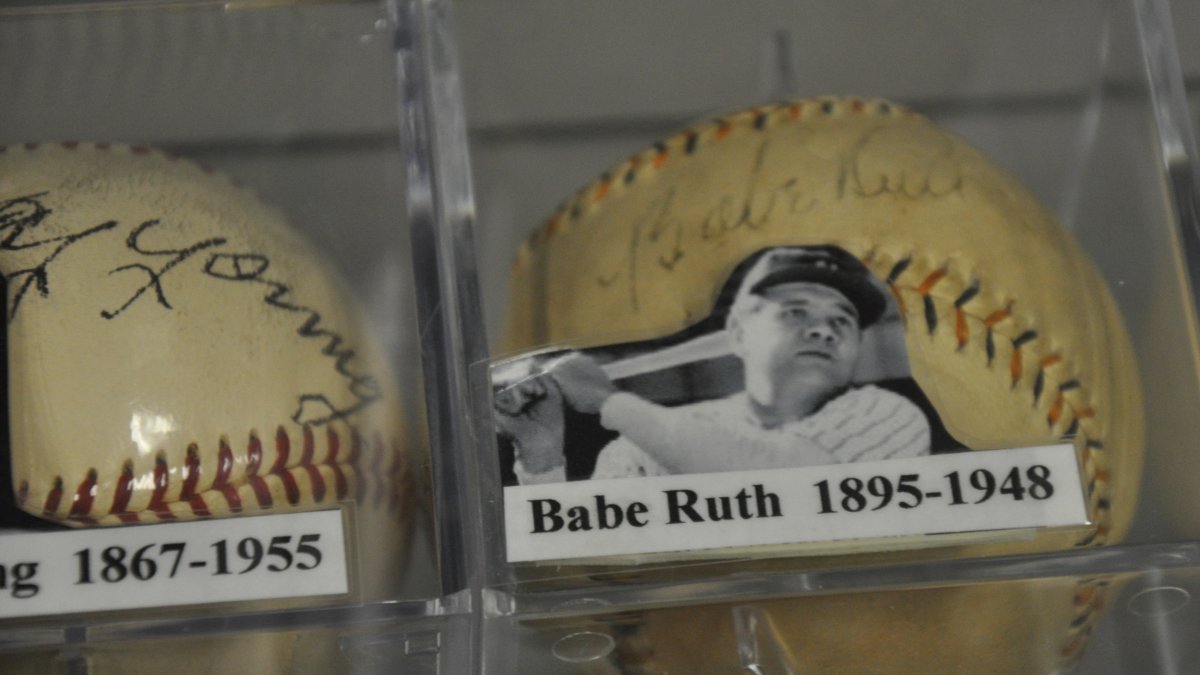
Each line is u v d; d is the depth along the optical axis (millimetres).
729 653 475
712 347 459
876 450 449
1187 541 442
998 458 451
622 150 675
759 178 515
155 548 441
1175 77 535
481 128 590
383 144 553
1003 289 488
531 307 536
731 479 444
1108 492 483
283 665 469
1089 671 525
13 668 458
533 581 441
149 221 500
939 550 447
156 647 450
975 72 662
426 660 474
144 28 580
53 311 468
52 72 591
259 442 470
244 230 515
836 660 475
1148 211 533
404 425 511
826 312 467
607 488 444
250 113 572
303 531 447
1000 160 632
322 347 498
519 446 448
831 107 561
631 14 643
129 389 459
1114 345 515
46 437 452
